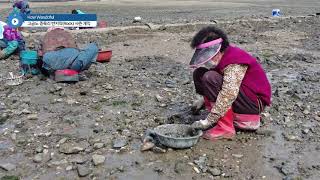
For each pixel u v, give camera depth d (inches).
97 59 182.9
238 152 101.3
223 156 99.0
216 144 104.7
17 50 193.0
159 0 548.4
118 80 158.1
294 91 145.3
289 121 120.1
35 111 126.6
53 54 151.4
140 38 248.5
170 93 143.9
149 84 153.6
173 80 160.1
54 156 99.2
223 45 100.3
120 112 125.4
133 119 119.8
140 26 285.6
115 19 354.3
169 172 92.6
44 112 126.0
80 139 107.2
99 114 123.7
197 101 121.6
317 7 490.6
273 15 378.0
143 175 91.5
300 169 94.3
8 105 131.9
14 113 124.4
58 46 156.6
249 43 241.0
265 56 206.1
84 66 153.4
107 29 268.8
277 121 120.2
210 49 98.6
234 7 479.2
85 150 101.7
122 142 104.5
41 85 150.9
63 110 127.3
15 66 178.9
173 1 539.5
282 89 148.6
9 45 190.1
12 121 119.2
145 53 209.8
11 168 93.8
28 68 160.1
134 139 107.7
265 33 274.2
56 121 119.1
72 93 142.6
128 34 259.8
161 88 149.4
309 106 131.0
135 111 126.0
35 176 91.0
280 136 110.9
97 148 102.7
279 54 212.1
